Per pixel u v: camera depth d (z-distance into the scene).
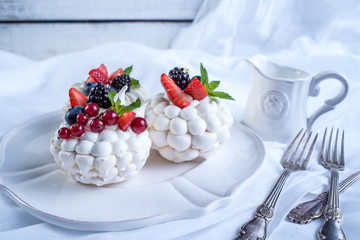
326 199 0.41
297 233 0.37
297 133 0.52
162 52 0.76
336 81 0.66
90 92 0.46
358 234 0.37
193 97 0.48
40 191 0.40
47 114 0.54
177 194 0.41
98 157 0.40
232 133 0.52
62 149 0.41
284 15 0.81
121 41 0.85
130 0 0.81
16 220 0.39
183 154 0.46
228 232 0.37
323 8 0.78
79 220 0.36
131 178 0.44
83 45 0.84
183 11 0.84
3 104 0.60
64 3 0.79
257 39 0.83
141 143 0.42
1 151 0.46
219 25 0.82
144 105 0.46
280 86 0.50
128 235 0.36
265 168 0.45
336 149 0.49
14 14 0.79
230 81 0.70
